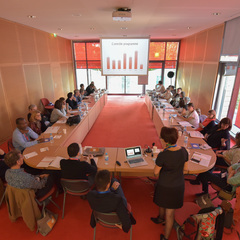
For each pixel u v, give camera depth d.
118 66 9.41
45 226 2.45
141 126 6.51
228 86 6.39
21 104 6.11
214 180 2.76
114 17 3.95
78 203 2.99
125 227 1.89
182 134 3.95
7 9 4.04
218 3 3.61
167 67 11.38
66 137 3.83
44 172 2.94
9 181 2.32
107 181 1.78
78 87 11.97
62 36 9.24
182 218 2.17
